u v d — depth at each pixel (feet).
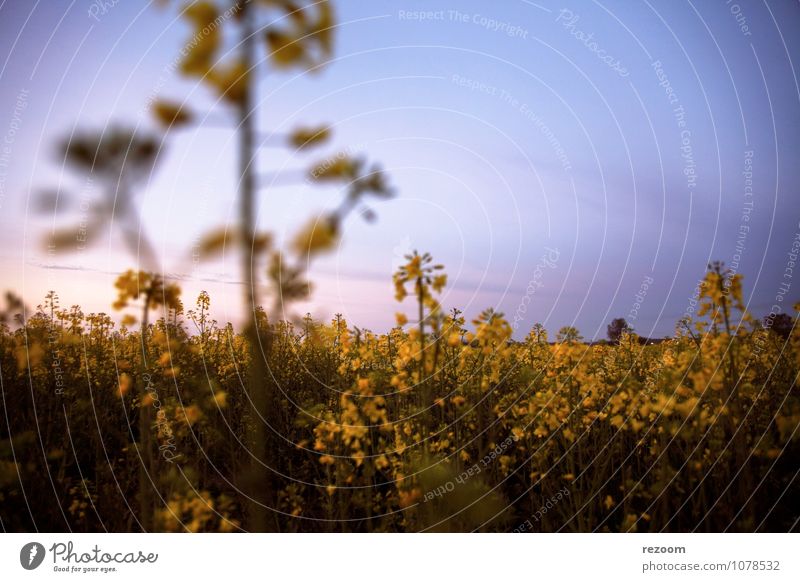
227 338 19.31
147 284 6.66
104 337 19.42
